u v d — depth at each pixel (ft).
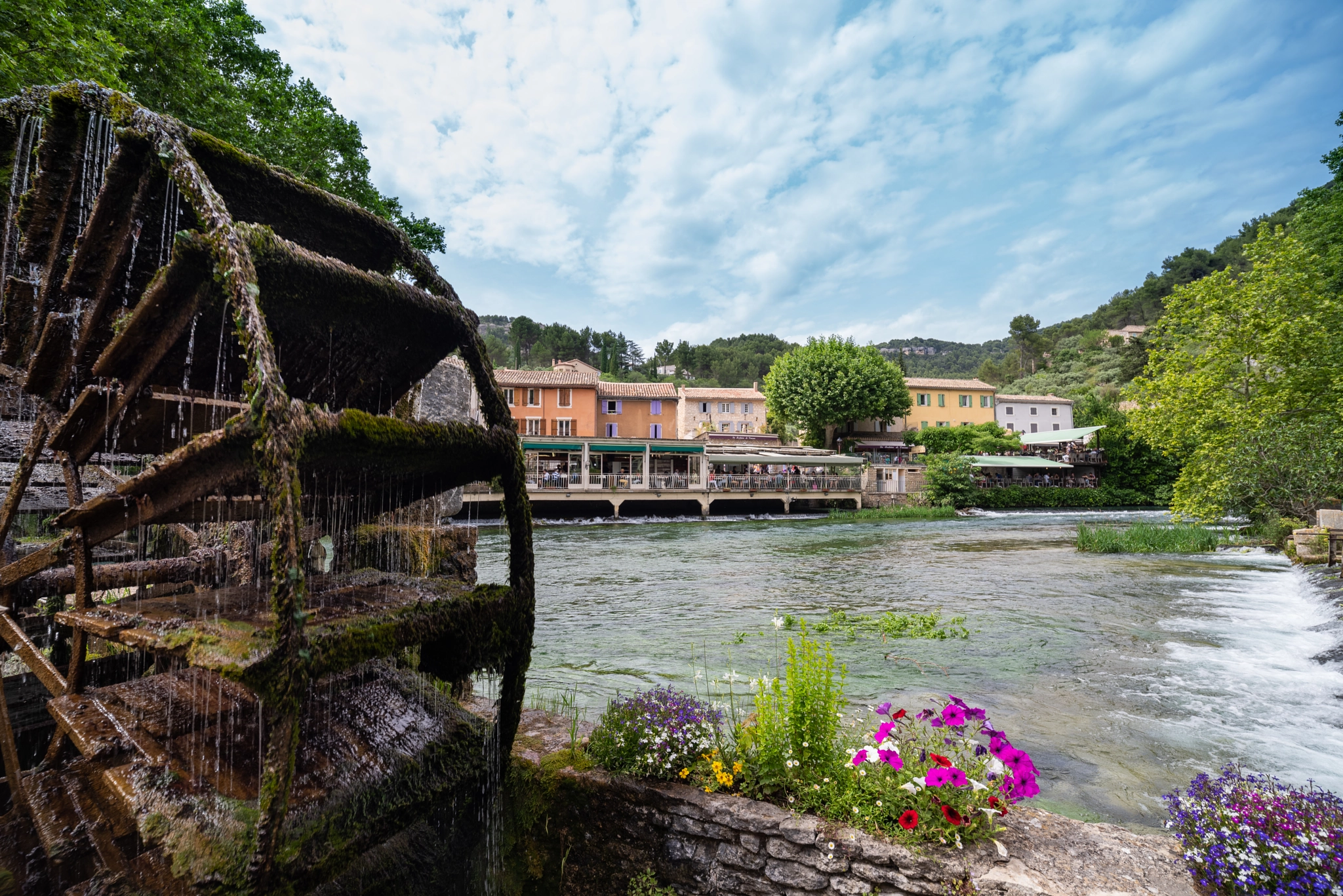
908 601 38.34
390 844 10.27
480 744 11.23
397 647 9.20
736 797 10.44
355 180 50.78
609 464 139.13
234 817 8.07
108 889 7.77
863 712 19.15
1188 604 35.91
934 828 8.95
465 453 11.16
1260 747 16.84
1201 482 55.62
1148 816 13.29
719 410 171.22
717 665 25.07
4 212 11.42
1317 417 50.16
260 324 7.77
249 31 44.29
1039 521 106.83
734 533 87.51
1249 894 7.60
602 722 12.98
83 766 10.66
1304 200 68.85
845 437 162.30
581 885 11.08
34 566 11.32
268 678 7.27
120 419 11.32
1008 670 23.95
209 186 8.29
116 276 10.10
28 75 19.17
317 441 8.26
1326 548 43.57
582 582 46.75
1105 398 206.18
